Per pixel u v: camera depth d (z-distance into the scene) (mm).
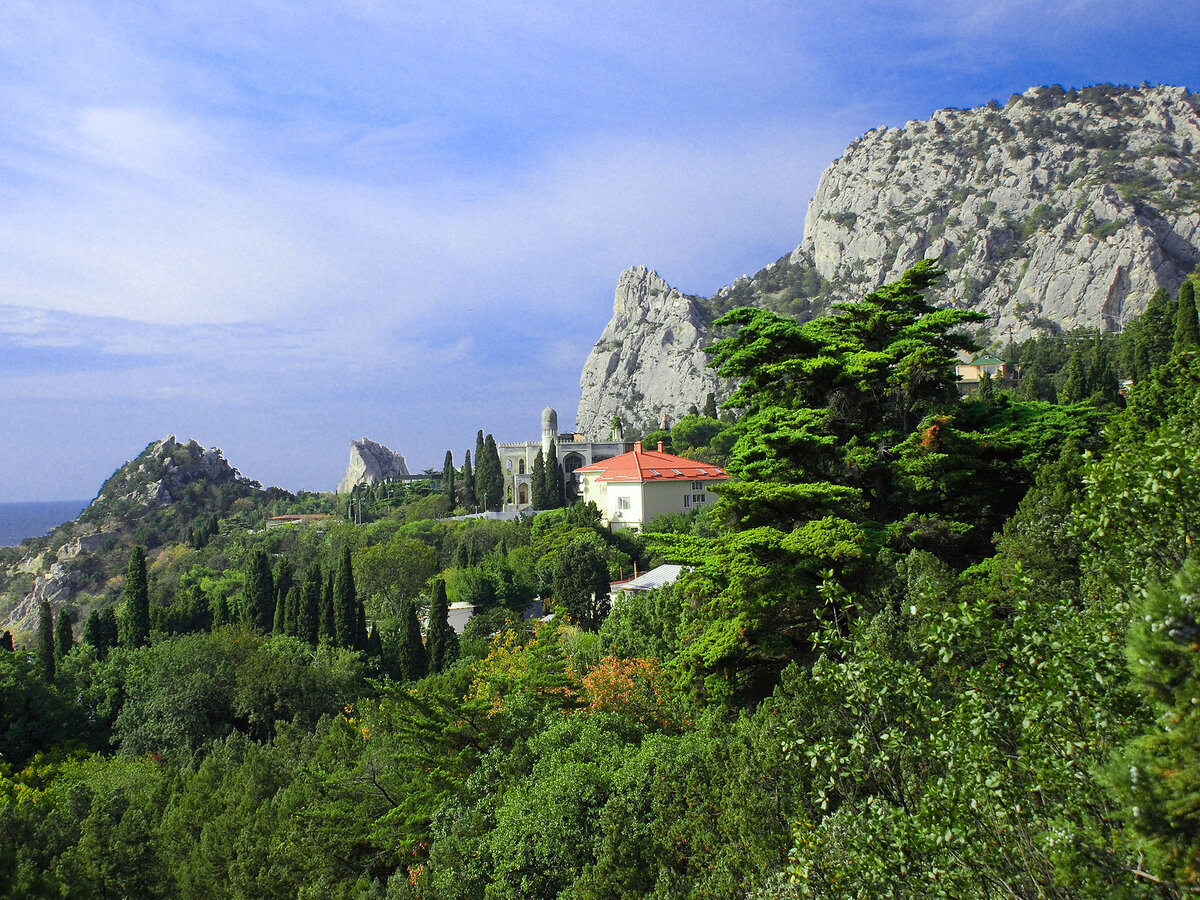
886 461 31828
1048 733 9562
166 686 47250
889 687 11289
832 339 34625
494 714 26156
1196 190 193750
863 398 33625
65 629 64688
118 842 25453
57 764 43312
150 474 177500
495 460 121500
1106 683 9211
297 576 98375
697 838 16672
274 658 48594
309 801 27828
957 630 10438
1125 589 10859
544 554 78375
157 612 69125
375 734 31547
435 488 157500
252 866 25672
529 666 29891
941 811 9906
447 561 94562
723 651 24812
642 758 19875
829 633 12195
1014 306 191750
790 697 19219
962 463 30594
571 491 126000
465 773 25031
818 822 14375
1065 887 8906
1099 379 79250
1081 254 184500
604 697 27500
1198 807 6770
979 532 31922
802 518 28547
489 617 65875
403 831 25297
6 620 140125
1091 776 8695
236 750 36656
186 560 120000
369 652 61594
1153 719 8781
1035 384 82812
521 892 18938
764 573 24812
